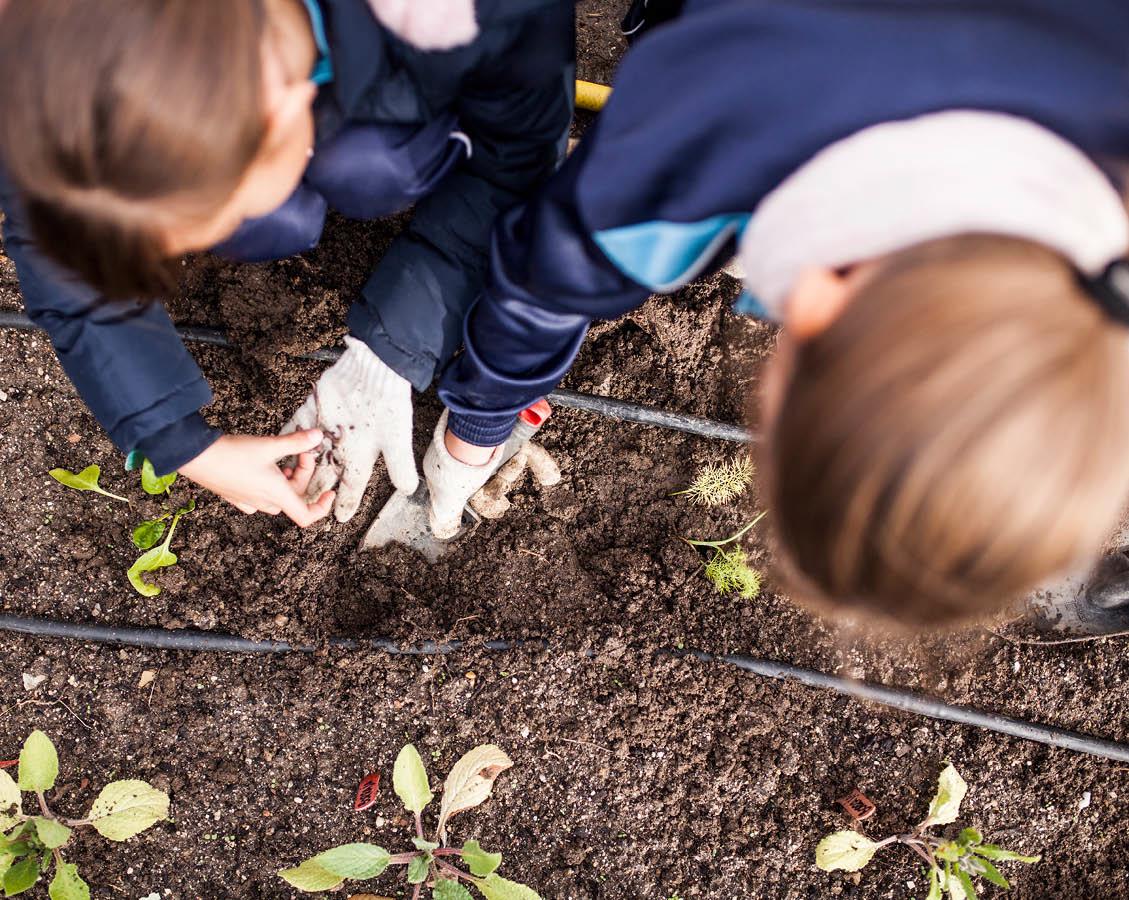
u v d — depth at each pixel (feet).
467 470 5.87
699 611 6.60
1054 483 2.30
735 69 2.81
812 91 2.69
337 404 5.89
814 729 6.68
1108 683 6.76
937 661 6.73
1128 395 2.40
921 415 2.27
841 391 2.40
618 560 6.62
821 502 2.52
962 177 2.43
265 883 6.38
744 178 2.86
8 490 6.33
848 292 2.51
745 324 6.57
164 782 6.32
